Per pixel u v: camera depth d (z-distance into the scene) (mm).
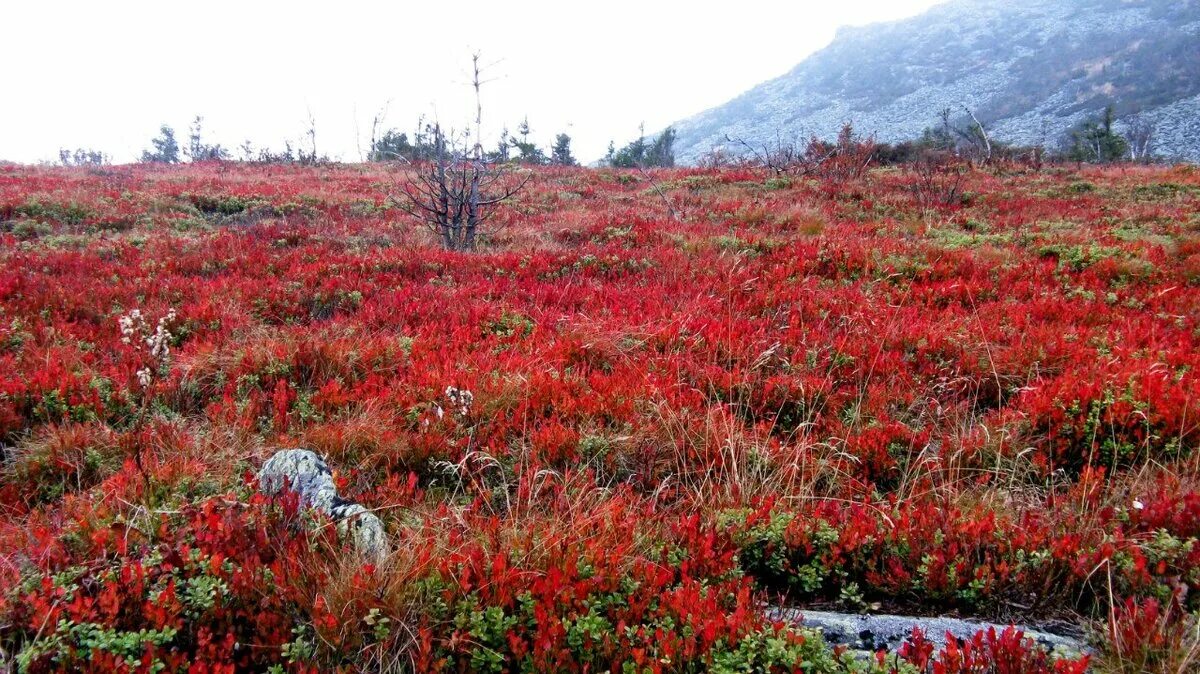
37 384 5164
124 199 15719
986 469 4527
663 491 4367
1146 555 3344
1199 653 2613
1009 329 7070
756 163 28953
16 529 3574
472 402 5199
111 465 4457
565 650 2551
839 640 2918
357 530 3412
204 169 26109
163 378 5605
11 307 7133
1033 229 13617
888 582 3385
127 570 2754
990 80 155750
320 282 8922
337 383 5547
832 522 3818
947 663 2549
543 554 3211
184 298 8039
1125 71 127188
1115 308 7957
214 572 2885
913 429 5254
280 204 16312
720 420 5102
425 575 3064
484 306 7734
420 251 10906
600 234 13250
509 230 13719
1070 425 4809
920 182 20031
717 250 11383
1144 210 15633
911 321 7258
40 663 2352
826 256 10469
